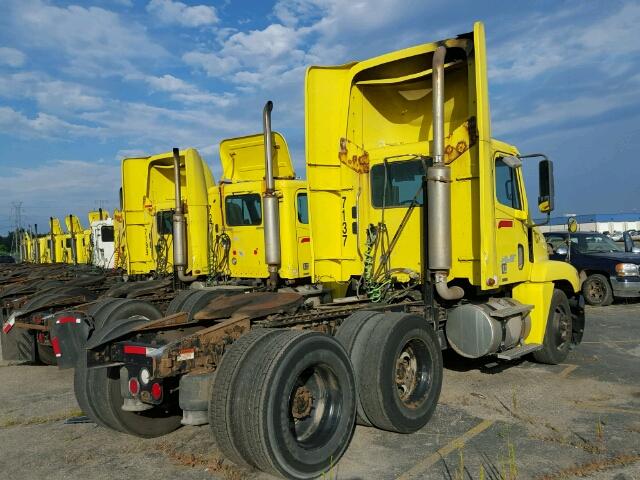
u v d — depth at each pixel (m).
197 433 5.49
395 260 6.72
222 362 4.18
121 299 7.78
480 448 4.81
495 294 7.28
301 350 4.16
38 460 4.86
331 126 6.79
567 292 8.53
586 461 4.48
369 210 6.93
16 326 8.05
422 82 6.78
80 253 24.52
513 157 7.00
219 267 10.89
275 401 3.94
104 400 5.04
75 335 6.29
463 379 7.16
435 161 5.87
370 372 4.92
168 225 12.46
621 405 6.03
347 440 4.50
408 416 5.09
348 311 5.56
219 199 10.84
